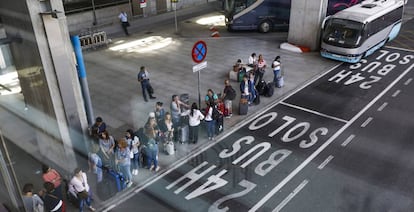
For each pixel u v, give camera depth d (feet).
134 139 31.50
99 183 28.86
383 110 43.16
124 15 76.43
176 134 36.73
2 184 17.83
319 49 64.59
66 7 78.07
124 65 59.72
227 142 37.37
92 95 48.26
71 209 27.86
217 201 29.09
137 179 31.68
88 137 31.71
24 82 31.45
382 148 35.78
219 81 52.39
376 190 30.01
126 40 74.69
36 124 31.89
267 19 76.95
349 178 31.55
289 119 41.70
